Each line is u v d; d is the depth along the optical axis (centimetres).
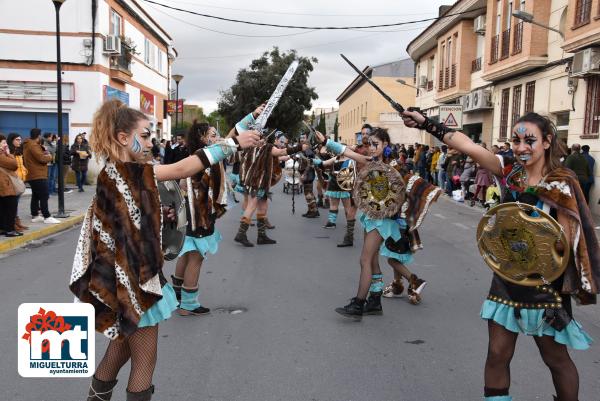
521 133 276
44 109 2056
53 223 1107
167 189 289
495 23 2008
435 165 2088
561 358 285
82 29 2044
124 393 377
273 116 3531
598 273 263
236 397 374
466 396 379
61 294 624
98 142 259
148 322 262
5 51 2016
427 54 3112
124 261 251
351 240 938
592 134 1394
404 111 303
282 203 1653
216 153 273
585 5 1354
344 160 966
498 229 277
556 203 266
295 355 449
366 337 492
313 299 612
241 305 589
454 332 508
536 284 273
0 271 742
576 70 1389
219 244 945
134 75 2616
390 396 377
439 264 804
